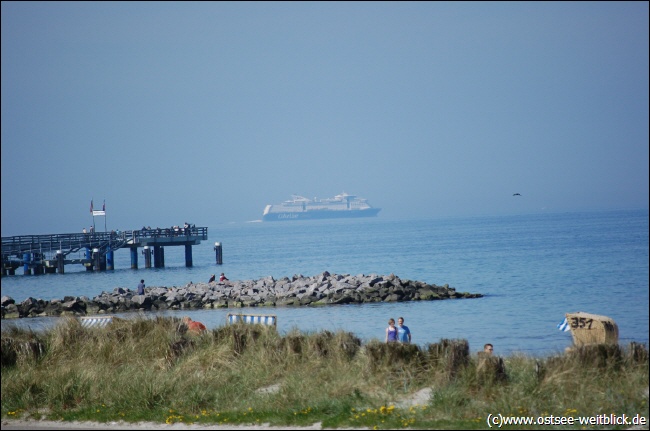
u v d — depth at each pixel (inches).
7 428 2669.8
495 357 2723.9
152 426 2598.4
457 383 2647.6
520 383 2613.2
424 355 2866.6
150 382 3004.4
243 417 2603.3
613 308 7667.3
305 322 6781.5
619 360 2701.8
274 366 3120.1
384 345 2910.9
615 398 2496.3
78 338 3671.3
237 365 3193.9
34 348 3518.7
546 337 5625.0
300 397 2768.2
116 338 3622.0
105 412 2842.0
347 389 2763.3
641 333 6048.2
